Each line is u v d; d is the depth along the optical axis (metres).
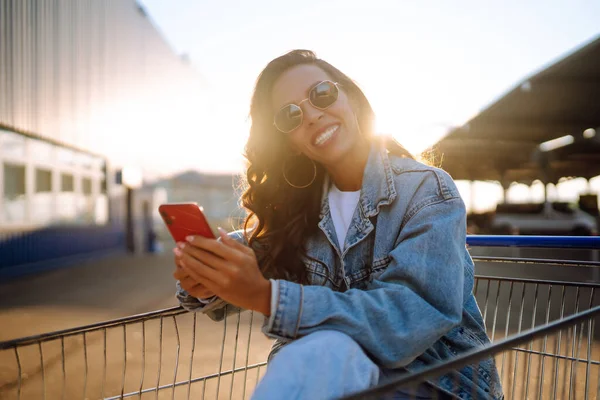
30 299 7.07
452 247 1.22
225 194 26.97
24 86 10.70
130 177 16.80
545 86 11.99
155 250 18.19
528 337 0.99
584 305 4.03
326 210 1.52
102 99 15.64
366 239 1.40
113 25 16.80
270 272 1.60
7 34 10.05
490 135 17.59
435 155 1.88
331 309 1.11
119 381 3.33
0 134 9.88
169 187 26.77
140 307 6.27
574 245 2.01
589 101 13.27
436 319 1.14
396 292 1.16
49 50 11.95
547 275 5.12
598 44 9.27
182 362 3.67
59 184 12.61
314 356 1.03
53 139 12.05
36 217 11.30
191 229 1.15
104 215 15.84
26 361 3.86
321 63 1.51
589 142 17.72
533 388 2.29
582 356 2.52
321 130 1.40
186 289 1.42
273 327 1.11
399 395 1.22
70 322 5.43
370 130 1.51
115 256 15.76
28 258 10.73
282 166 1.59
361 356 1.08
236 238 1.68
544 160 19.67
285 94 1.44
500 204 18.77
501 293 4.75
